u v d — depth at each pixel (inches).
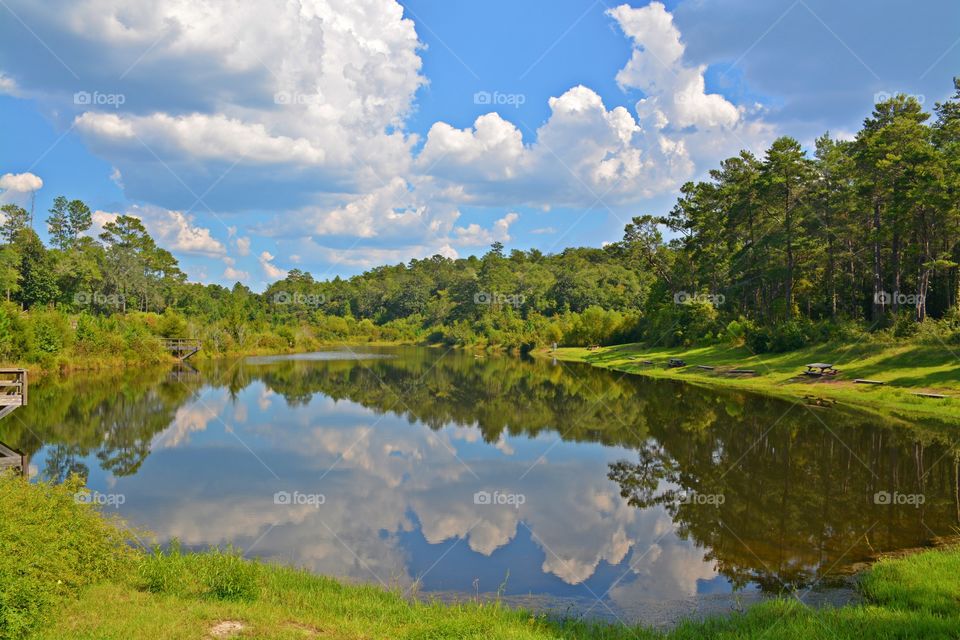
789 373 1667.1
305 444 1055.0
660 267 3270.2
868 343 1662.2
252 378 2143.2
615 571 517.0
